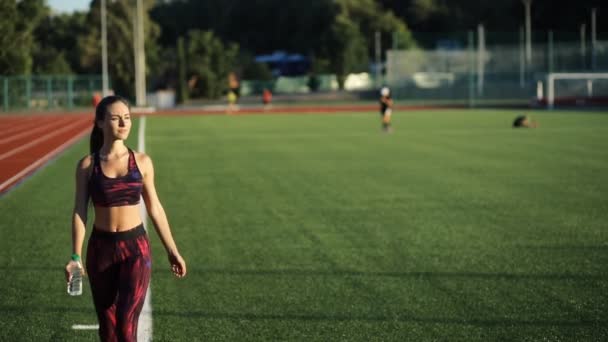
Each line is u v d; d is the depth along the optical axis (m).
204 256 9.45
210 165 20.05
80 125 41.53
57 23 97.94
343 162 20.48
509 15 105.69
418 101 68.38
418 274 8.48
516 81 68.00
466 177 17.08
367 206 13.20
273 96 90.06
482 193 14.64
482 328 6.56
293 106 69.75
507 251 9.61
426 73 68.81
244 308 7.21
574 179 16.64
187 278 8.37
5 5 66.19
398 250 9.72
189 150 24.66
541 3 94.81
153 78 87.12
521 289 7.82
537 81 64.81
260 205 13.39
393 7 117.88
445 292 7.73
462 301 7.39
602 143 26.08
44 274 8.64
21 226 11.61
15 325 6.76
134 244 5.13
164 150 24.70
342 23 98.31
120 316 4.90
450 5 110.69
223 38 124.69
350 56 96.69
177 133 33.16
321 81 94.19
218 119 46.72
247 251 9.71
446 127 35.19
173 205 13.46
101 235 5.13
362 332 6.48
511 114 47.44
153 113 57.59
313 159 21.38
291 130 34.50
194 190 15.34
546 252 9.55
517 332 6.45
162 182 16.64
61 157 23.05
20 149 26.14
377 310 7.12
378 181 16.50
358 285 8.02
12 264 9.12
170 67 87.56
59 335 6.48
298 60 115.25
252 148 25.23
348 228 11.21
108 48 80.31
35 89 65.81
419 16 110.06
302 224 11.55
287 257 9.36
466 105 61.94
